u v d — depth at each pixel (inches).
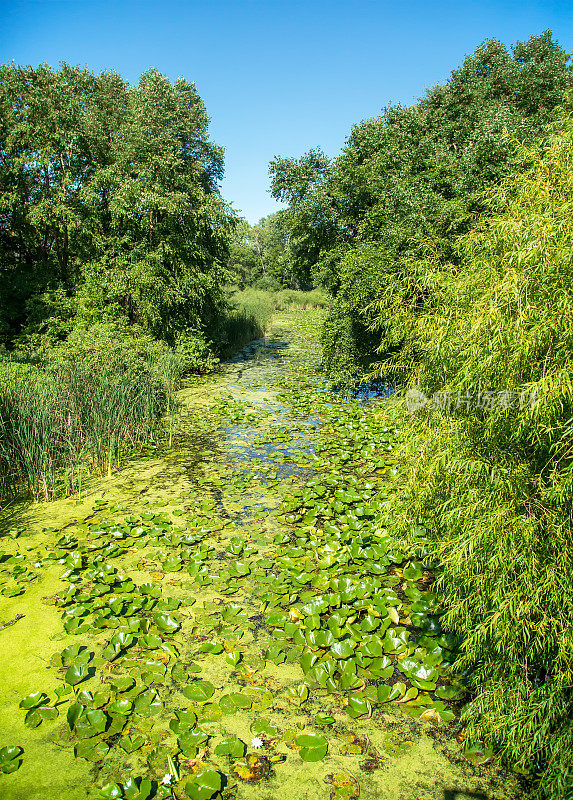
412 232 348.8
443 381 127.3
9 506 213.0
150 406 317.7
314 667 117.2
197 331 556.7
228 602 145.6
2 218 615.8
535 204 104.6
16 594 147.6
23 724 103.0
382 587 150.6
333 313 437.1
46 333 515.5
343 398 415.2
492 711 94.2
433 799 87.8
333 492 223.1
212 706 107.7
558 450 89.1
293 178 486.6
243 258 2191.2
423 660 118.6
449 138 494.6
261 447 292.5
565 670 86.6
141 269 516.4
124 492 227.9
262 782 90.9
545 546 91.0
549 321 88.7
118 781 90.5
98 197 570.9
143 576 158.7
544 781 87.4
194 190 537.3
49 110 569.9
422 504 130.1
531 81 602.9
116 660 121.6
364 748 98.4
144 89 543.2
